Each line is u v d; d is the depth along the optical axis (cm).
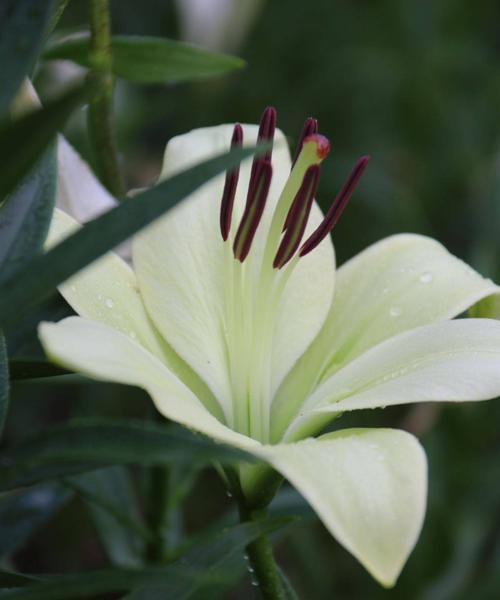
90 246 40
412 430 63
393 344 47
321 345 49
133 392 68
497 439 65
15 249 45
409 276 50
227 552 42
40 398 70
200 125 75
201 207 50
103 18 48
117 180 51
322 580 62
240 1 64
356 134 79
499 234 68
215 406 48
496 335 46
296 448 42
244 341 48
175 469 55
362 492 41
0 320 40
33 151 39
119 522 54
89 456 40
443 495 63
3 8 40
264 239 50
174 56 52
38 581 43
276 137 51
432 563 62
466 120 78
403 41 81
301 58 81
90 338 42
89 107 50
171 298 48
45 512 54
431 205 77
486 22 84
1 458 40
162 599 42
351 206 73
